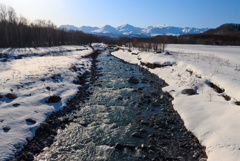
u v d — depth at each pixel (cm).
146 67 2442
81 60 2797
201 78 1277
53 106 956
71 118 874
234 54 2350
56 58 2575
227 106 798
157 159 580
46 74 1403
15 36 4522
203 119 770
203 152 595
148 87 1488
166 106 1055
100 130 773
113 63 2956
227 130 616
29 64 1856
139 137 718
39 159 568
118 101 1144
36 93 1035
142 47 3838
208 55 2323
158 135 729
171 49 3650
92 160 579
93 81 1680
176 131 759
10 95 890
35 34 5703
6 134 625
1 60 2009
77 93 1265
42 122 777
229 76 1104
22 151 584
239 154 488
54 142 671
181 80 1464
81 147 648
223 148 539
